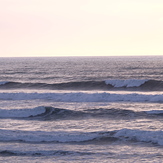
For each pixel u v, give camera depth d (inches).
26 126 1595.7
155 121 1662.2
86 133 1418.6
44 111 1902.1
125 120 1702.8
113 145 1288.1
